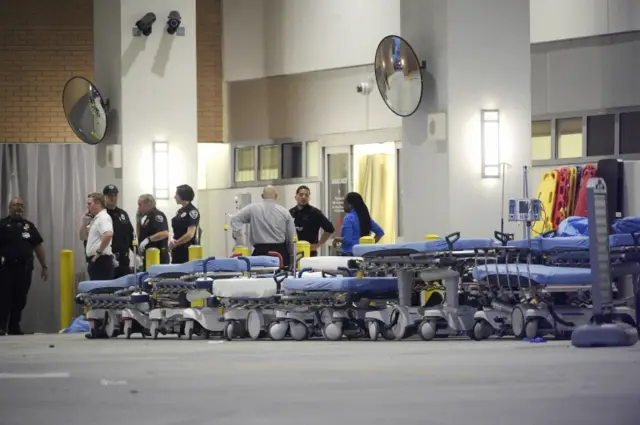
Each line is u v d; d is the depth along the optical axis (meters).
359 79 48.59
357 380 15.58
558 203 36.62
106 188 40.53
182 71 47.91
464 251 26.81
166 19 47.75
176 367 19.02
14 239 45.09
